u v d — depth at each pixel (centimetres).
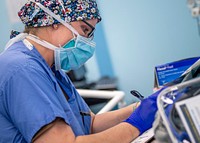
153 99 85
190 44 241
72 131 94
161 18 246
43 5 106
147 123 88
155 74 93
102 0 260
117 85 270
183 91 59
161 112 53
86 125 122
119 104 168
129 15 256
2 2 247
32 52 105
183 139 52
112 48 271
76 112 116
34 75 95
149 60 261
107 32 267
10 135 97
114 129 93
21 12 111
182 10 237
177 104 53
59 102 98
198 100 53
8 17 250
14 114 92
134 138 90
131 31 260
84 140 91
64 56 112
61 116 90
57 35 108
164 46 251
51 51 110
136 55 265
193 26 236
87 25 111
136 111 91
